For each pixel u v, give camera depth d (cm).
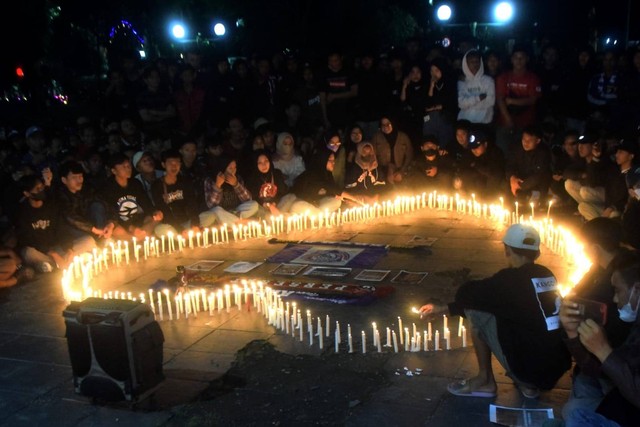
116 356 596
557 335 574
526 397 603
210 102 1612
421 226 1206
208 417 599
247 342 747
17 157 1336
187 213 1205
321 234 1180
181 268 856
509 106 1441
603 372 459
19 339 793
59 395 656
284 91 1652
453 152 1393
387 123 1395
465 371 658
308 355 710
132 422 598
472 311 593
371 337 746
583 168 1176
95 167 1277
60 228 1085
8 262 972
